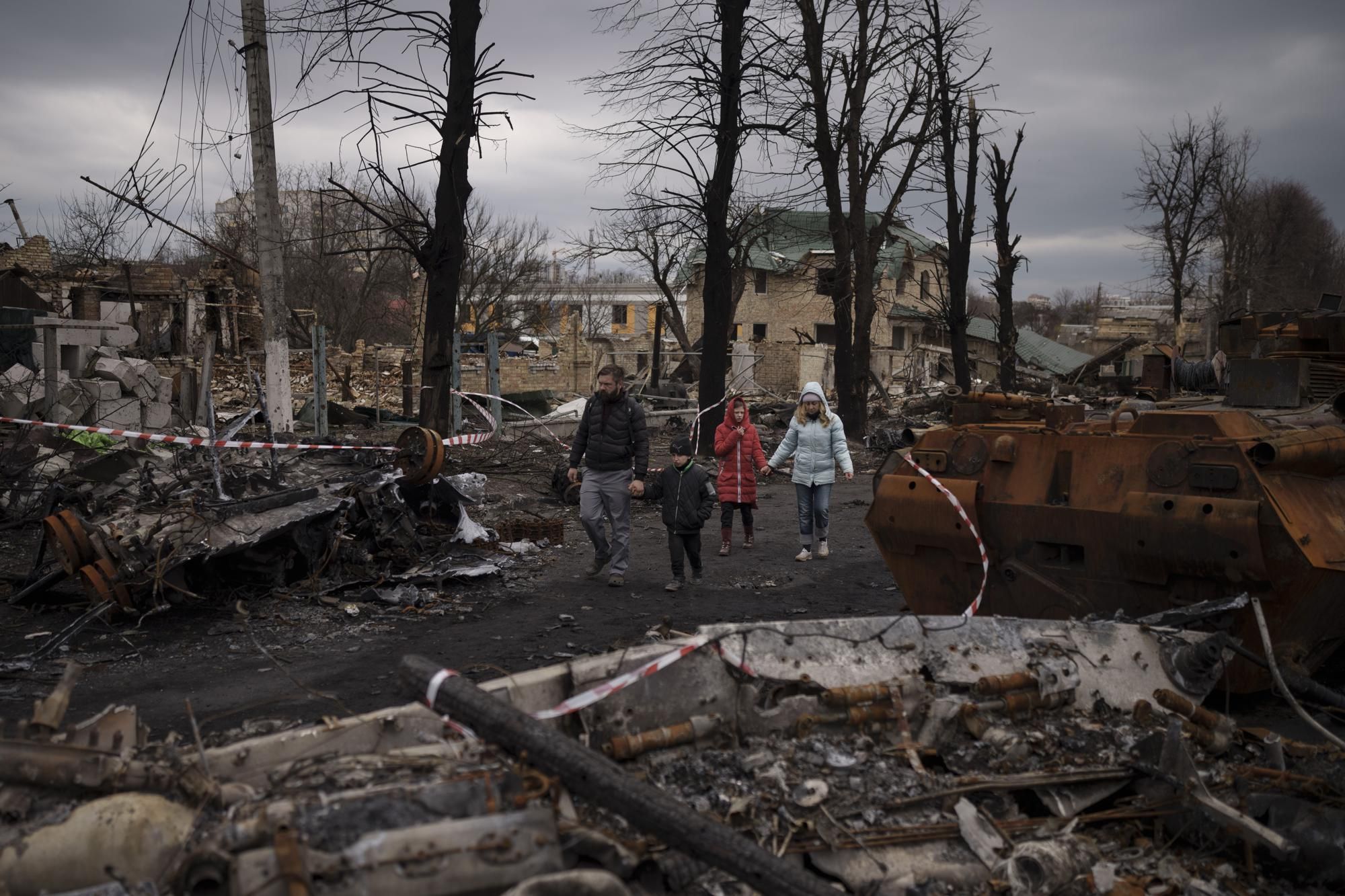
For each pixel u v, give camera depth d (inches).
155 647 259.4
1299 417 225.5
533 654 257.8
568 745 103.0
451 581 338.6
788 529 486.3
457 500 394.9
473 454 652.1
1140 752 143.4
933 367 1998.0
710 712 135.9
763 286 2016.5
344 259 1715.1
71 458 461.4
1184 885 124.8
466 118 535.2
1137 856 130.9
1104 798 141.2
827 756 134.6
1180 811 135.8
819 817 122.6
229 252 551.2
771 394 1369.3
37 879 92.4
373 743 117.7
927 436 241.4
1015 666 156.5
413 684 110.7
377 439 724.0
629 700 130.6
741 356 1390.3
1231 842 131.3
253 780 107.5
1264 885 127.2
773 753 133.8
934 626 157.3
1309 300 2058.3
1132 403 260.2
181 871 88.0
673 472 344.8
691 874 107.4
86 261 949.2
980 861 122.3
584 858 100.1
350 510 335.9
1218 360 319.6
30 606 290.4
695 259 1780.3
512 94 532.7
